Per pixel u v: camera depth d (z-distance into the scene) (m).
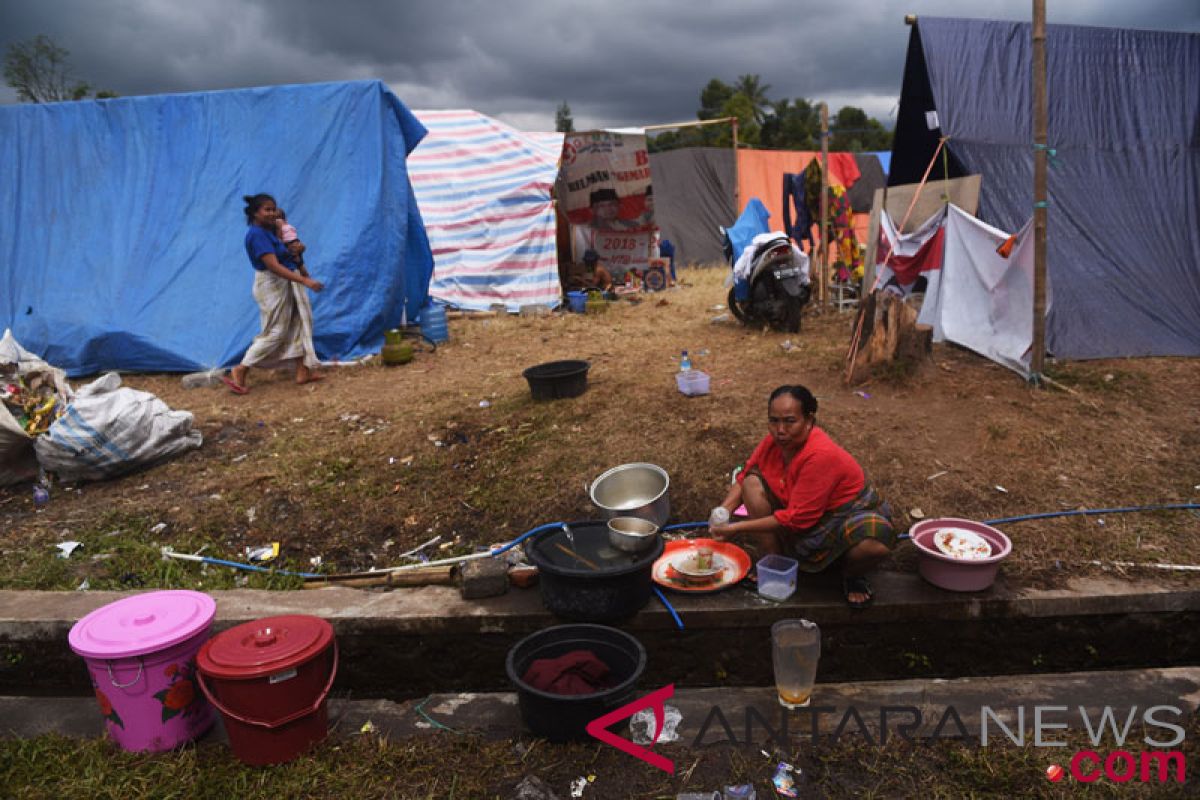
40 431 5.17
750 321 8.22
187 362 7.29
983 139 7.13
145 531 4.52
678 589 3.64
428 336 8.36
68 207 8.11
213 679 2.82
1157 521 4.08
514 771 2.86
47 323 7.64
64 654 3.73
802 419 3.36
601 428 5.19
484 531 4.38
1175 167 7.28
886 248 8.06
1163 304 6.80
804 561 3.64
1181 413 5.21
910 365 5.71
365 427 5.73
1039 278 5.57
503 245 10.89
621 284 13.11
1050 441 4.79
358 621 3.65
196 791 2.82
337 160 7.92
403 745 3.04
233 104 8.10
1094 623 3.59
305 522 4.54
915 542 3.64
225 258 7.71
